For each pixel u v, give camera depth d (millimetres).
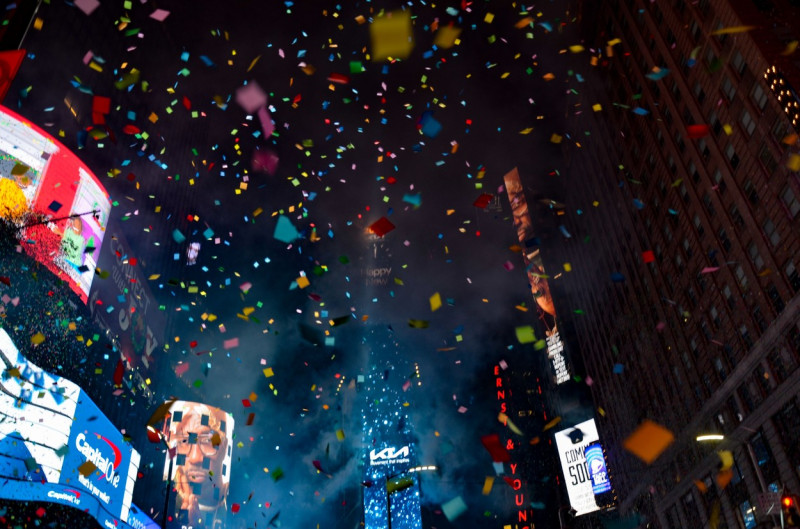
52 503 33406
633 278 63125
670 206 53250
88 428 36688
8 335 30859
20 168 17297
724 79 42781
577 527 85750
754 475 42688
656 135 54562
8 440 28859
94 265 43500
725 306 45625
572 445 90625
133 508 46219
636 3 55562
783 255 38312
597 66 67500
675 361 54562
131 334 56406
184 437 64250
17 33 30078
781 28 38969
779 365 39594
